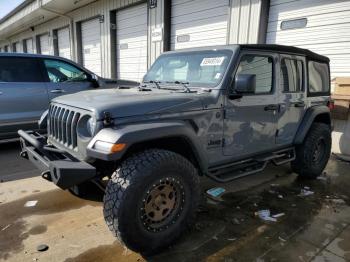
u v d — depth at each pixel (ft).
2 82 16.79
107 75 40.22
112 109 7.85
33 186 12.73
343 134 18.83
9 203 11.11
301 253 8.50
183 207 8.58
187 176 8.47
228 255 8.33
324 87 15.28
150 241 7.98
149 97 8.87
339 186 13.71
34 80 17.84
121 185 7.51
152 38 31.19
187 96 9.27
